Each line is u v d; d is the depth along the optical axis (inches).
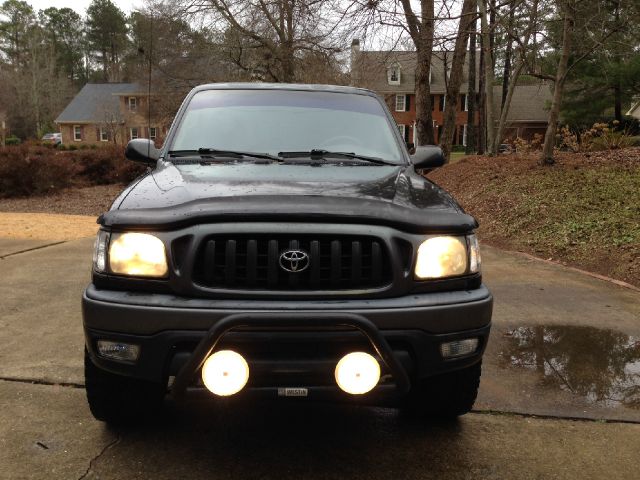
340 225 102.0
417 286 104.3
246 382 98.3
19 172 624.1
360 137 155.0
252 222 100.9
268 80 1054.4
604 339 185.5
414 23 588.4
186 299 99.8
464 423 130.7
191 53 1095.6
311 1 763.4
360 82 888.3
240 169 130.6
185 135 151.4
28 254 307.1
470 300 106.0
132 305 99.6
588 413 136.1
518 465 114.3
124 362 102.2
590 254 310.2
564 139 679.1
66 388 141.6
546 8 528.1
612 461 116.6
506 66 1293.1
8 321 190.2
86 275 256.2
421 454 117.2
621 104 1305.4
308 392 100.8
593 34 474.9
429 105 699.4
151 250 101.7
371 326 96.7
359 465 112.6
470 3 642.2
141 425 124.6
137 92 1862.7
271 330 97.7
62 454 113.1
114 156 814.5
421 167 153.9
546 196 422.3
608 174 444.1
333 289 101.0
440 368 105.3
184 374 96.9
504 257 319.0
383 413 134.9
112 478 106.1
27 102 3097.9
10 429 121.7
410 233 105.1
